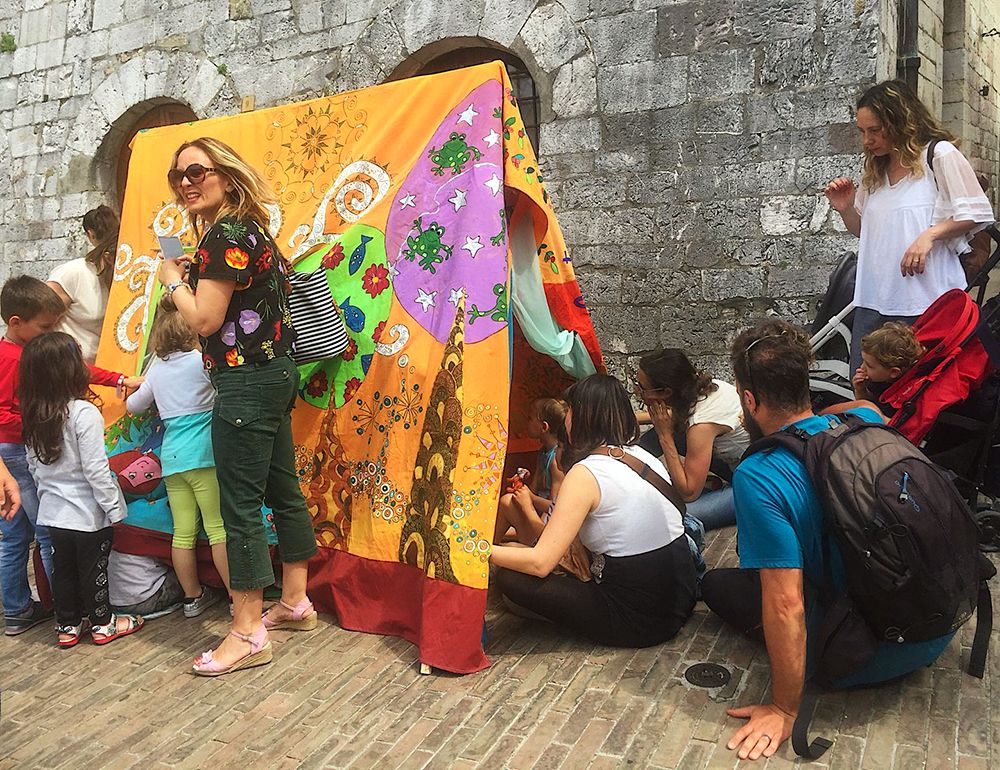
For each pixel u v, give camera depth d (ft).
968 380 11.70
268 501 11.12
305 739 8.80
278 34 25.00
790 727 8.27
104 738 9.00
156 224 15.03
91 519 11.00
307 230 13.29
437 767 8.20
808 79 18.53
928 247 12.53
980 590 9.22
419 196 12.28
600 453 10.29
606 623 10.28
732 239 19.65
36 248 30.32
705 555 13.33
